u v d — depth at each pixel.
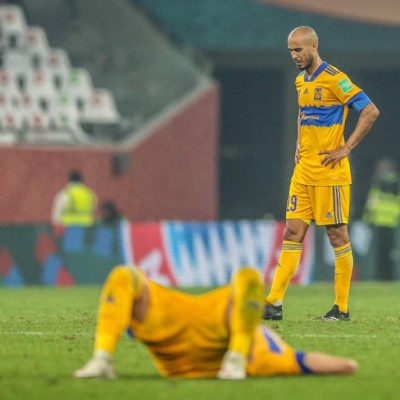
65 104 104.69
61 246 71.94
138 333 22.00
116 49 115.25
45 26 113.38
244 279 21.33
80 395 20.97
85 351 28.75
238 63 121.44
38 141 101.81
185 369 22.58
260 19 123.38
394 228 79.62
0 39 104.88
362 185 126.94
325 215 38.91
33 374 24.27
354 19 124.12
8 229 70.75
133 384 22.00
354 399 20.80
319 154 38.75
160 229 74.25
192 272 74.75
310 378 22.69
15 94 102.12
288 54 121.44
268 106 123.38
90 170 101.06
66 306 50.31
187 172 108.25
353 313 44.94
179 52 117.25
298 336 32.94
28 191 97.50
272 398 20.66
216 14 123.75
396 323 38.47
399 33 124.81
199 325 21.95
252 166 123.44
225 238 75.69
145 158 105.38
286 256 39.12
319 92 38.53
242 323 21.42
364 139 126.81
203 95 111.00
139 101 111.06
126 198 103.56
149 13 123.25
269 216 121.25
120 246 73.25
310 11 123.50
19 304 51.97
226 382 21.97
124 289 21.58
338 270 39.62
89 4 117.38
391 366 25.98
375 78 126.69
